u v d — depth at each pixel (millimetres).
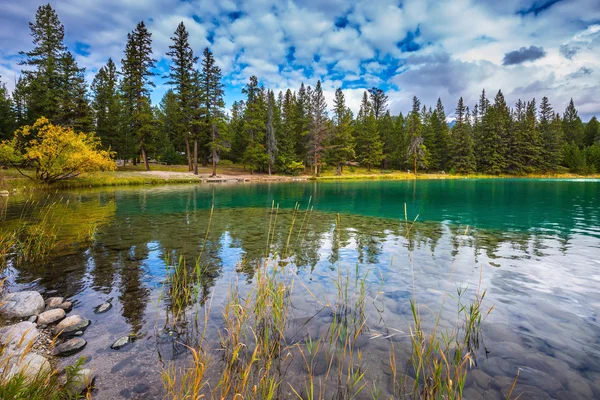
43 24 31062
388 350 2967
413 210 13469
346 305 3951
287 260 5953
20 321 3455
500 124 56000
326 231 8797
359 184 34406
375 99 67312
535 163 56344
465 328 3371
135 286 4586
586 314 3750
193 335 3219
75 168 21828
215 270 5320
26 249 6121
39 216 10547
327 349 2969
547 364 2750
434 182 38500
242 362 2738
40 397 2059
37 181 21062
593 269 5445
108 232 8383
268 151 44625
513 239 7828
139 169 36938
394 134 59031
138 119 33469
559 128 58094
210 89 36969
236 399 2203
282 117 53500
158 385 2441
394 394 2340
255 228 9141
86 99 33094
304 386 2424
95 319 3553
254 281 4793
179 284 4672
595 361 2811
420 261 5914
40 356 2627
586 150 60219
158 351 2926
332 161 52969
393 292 4395
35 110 30688
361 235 8266
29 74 31406
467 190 25516
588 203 15906
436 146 60594
